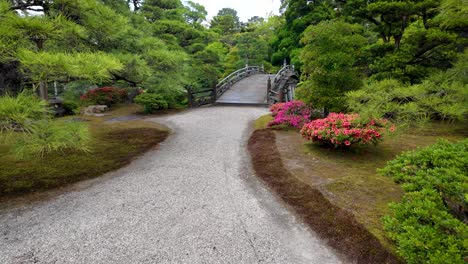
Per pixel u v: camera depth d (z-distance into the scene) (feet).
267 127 23.34
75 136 10.59
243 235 8.00
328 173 12.48
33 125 8.97
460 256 4.70
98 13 12.97
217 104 40.42
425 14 22.49
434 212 5.70
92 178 12.65
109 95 40.81
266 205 9.93
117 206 9.84
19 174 12.76
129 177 12.85
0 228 8.28
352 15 26.48
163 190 11.32
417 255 5.22
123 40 18.11
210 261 6.83
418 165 7.94
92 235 7.97
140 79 19.89
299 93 23.11
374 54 25.02
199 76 45.55
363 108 12.63
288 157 15.12
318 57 20.52
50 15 10.90
